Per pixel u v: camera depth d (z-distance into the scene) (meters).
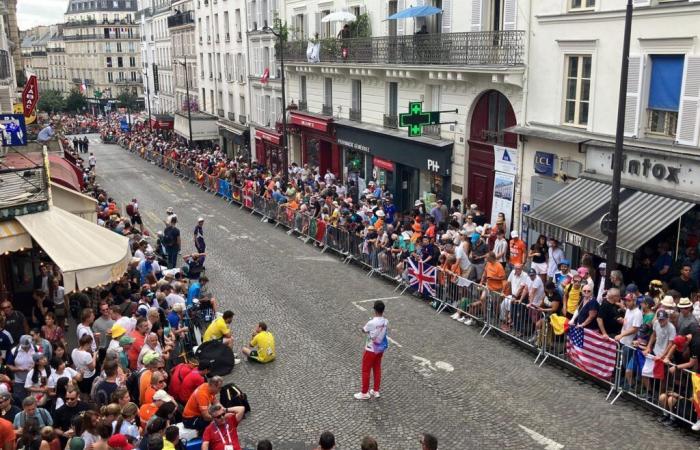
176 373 10.21
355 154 30.58
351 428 10.37
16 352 10.45
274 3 38.59
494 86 20.03
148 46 80.69
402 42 24.09
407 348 13.58
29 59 149.88
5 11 32.22
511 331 13.65
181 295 14.49
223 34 49.78
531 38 18.30
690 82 13.66
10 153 23.33
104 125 81.50
